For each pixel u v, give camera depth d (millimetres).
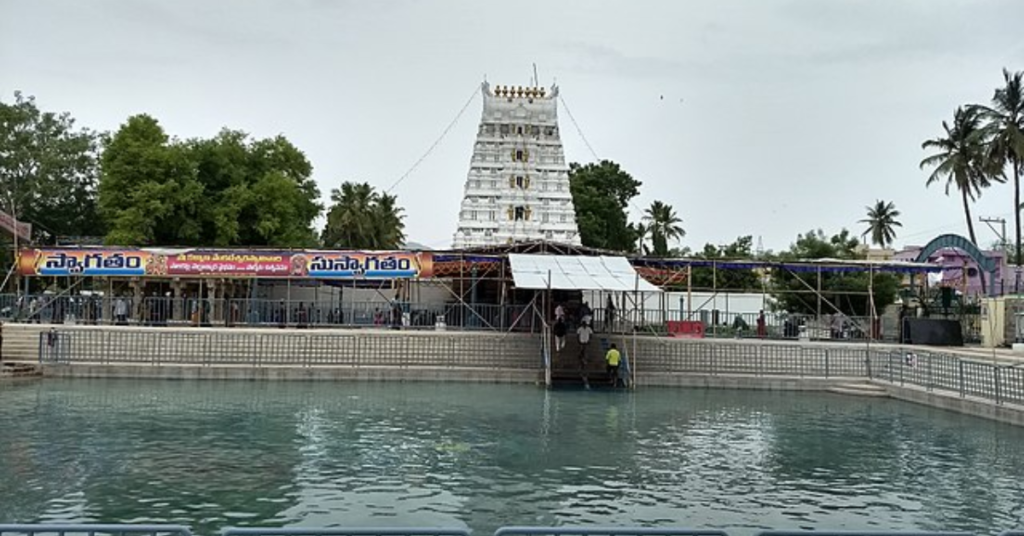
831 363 33188
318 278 36750
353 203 75562
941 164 56344
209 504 14031
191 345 31219
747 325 40469
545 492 15414
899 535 6832
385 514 13695
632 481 16453
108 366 30031
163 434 20109
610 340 33750
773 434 22109
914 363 29703
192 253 36094
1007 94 52719
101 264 35750
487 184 49969
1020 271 49375
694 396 29844
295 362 31609
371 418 23156
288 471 16578
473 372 31750
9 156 58312
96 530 6570
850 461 18641
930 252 42781
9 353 31125
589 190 73125
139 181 46125
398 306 37219
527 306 35156
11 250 50406
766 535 6805
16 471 16047
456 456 18422
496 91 51031
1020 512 14430
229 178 49500
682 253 90688
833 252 59656
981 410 25016
